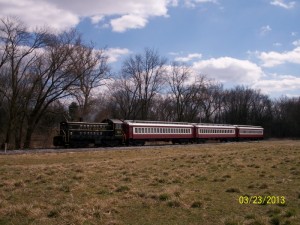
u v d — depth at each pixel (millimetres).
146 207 11594
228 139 76312
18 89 51500
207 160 27000
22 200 12695
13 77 50250
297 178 17094
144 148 44938
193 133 65125
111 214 10781
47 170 21203
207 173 19312
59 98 54625
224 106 124375
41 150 38656
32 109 54594
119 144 53031
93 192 14125
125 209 11375
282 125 121438
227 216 10367
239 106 123750
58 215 10523
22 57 50656
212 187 15109
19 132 54469
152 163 25641
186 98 96375
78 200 12602
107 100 84500
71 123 47250
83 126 48219
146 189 14516
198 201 11758
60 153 35750
